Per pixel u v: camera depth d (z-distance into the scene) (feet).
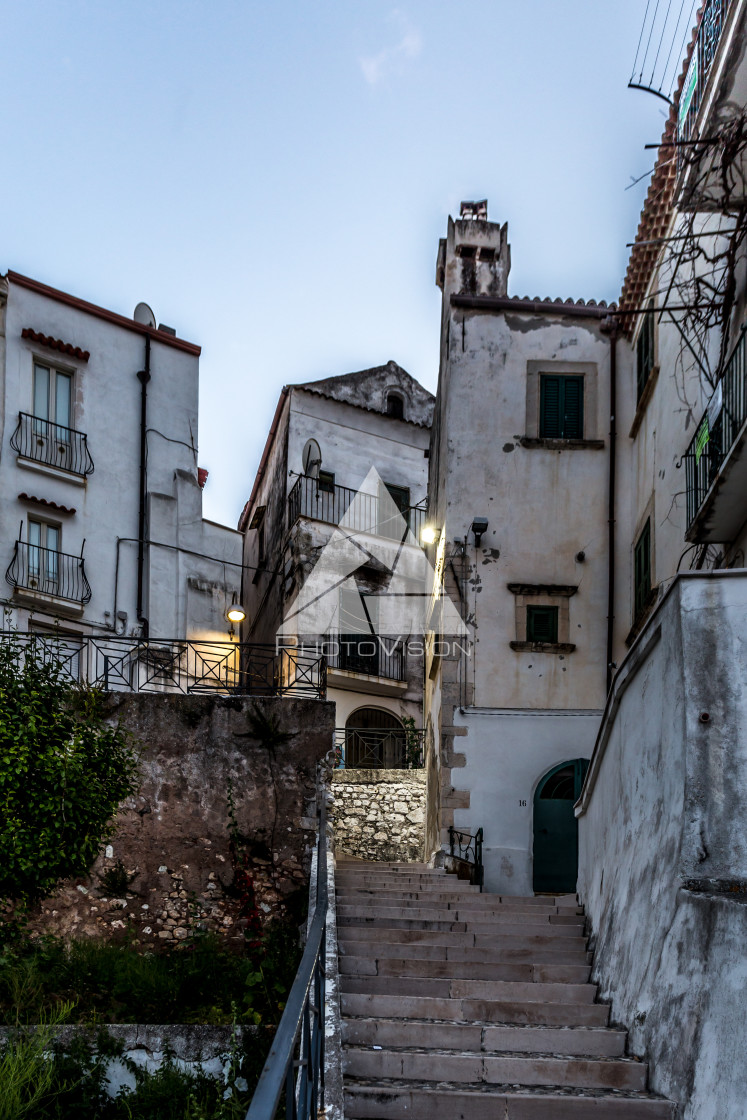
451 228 70.18
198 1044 32.96
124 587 76.07
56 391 76.38
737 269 40.55
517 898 38.91
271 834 44.55
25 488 72.79
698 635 23.34
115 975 36.81
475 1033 24.25
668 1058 21.24
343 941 30.58
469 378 62.59
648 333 57.36
